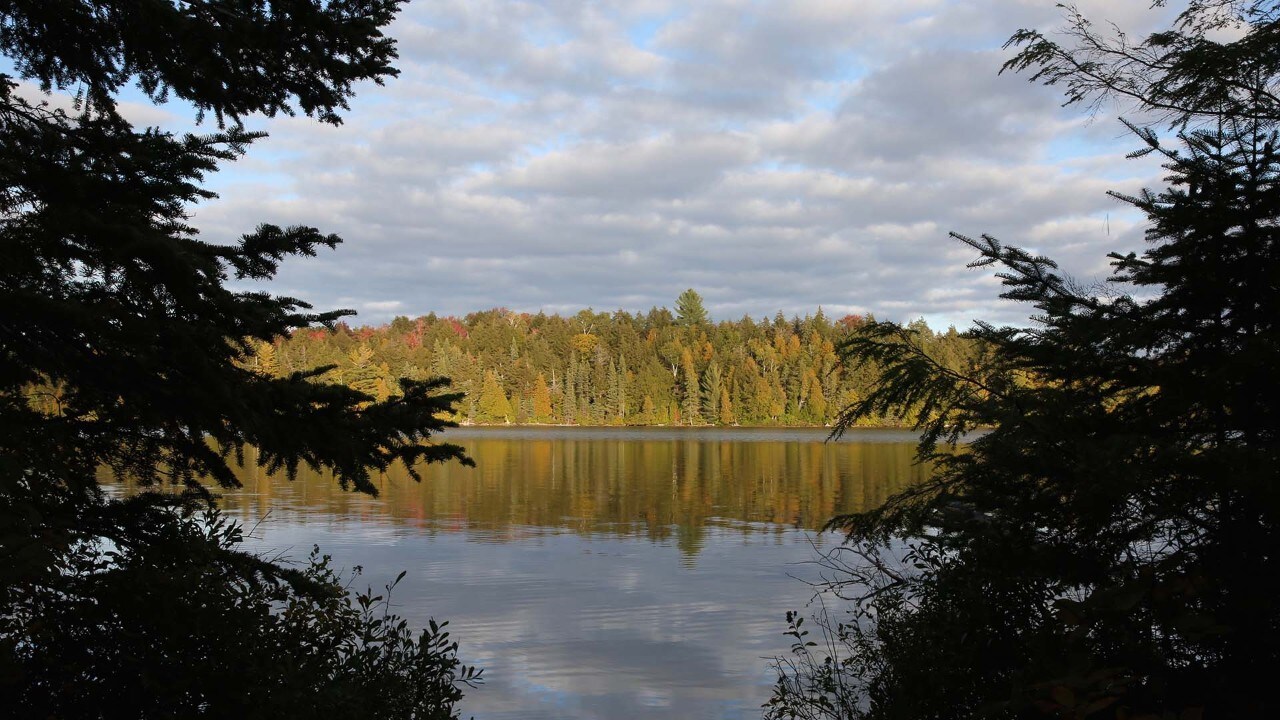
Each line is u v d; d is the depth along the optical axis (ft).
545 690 25.02
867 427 280.10
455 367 313.73
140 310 10.92
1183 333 9.84
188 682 10.98
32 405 11.37
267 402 11.21
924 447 11.85
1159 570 8.23
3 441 9.14
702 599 36.06
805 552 47.62
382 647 17.28
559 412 323.16
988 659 11.53
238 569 13.05
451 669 17.84
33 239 9.75
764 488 86.02
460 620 32.55
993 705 7.96
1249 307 9.34
